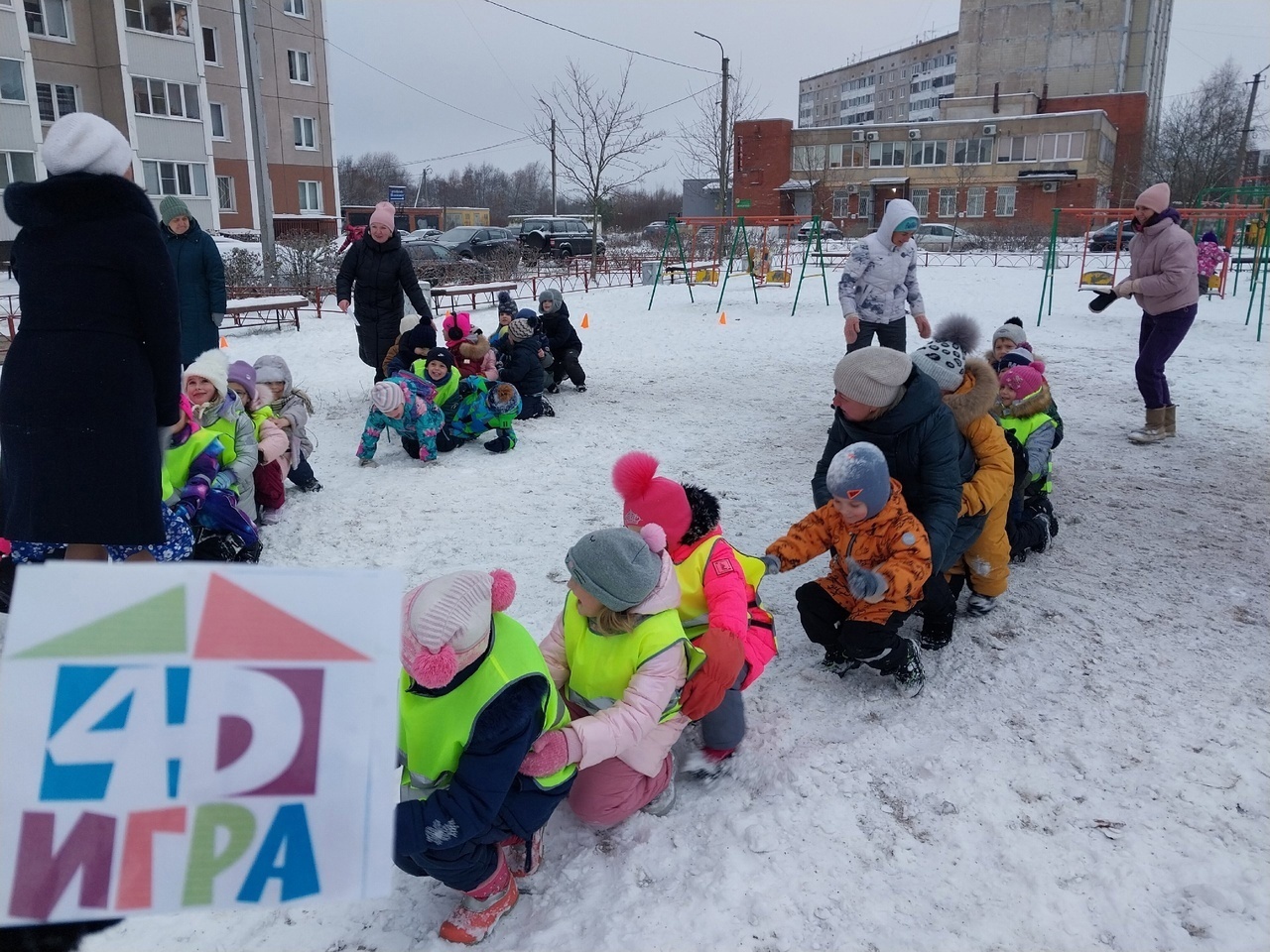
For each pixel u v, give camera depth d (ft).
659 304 54.29
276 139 126.72
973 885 7.54
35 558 10.82
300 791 4.70
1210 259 51.31
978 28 235.20
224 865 4.63
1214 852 7.83
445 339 23.31
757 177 193.16
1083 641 11.60
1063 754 9.25
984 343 36.86
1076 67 227.81
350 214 162.91
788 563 10.58
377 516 16.42
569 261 86.89
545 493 17.65
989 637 11.75
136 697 4.60
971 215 184.55
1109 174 187.42
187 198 106.93
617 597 7.48
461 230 91.76
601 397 27.07
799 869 7.74
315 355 34.60
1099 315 46.32
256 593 4.74
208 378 13.74
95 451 9.77
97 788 4.55
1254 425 22.68
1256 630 11.86
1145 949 6.86
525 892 7.62
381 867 4.72
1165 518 16.07
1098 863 7.74
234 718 4.67
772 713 10.07
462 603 6.33
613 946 6.95
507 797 6.97
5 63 90.43
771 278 66.80
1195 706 10.06
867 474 9.59
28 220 9.75
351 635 4.80
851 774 8.98
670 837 8.21
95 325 9.76
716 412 24.90
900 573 9.71
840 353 35.19
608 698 8.02
